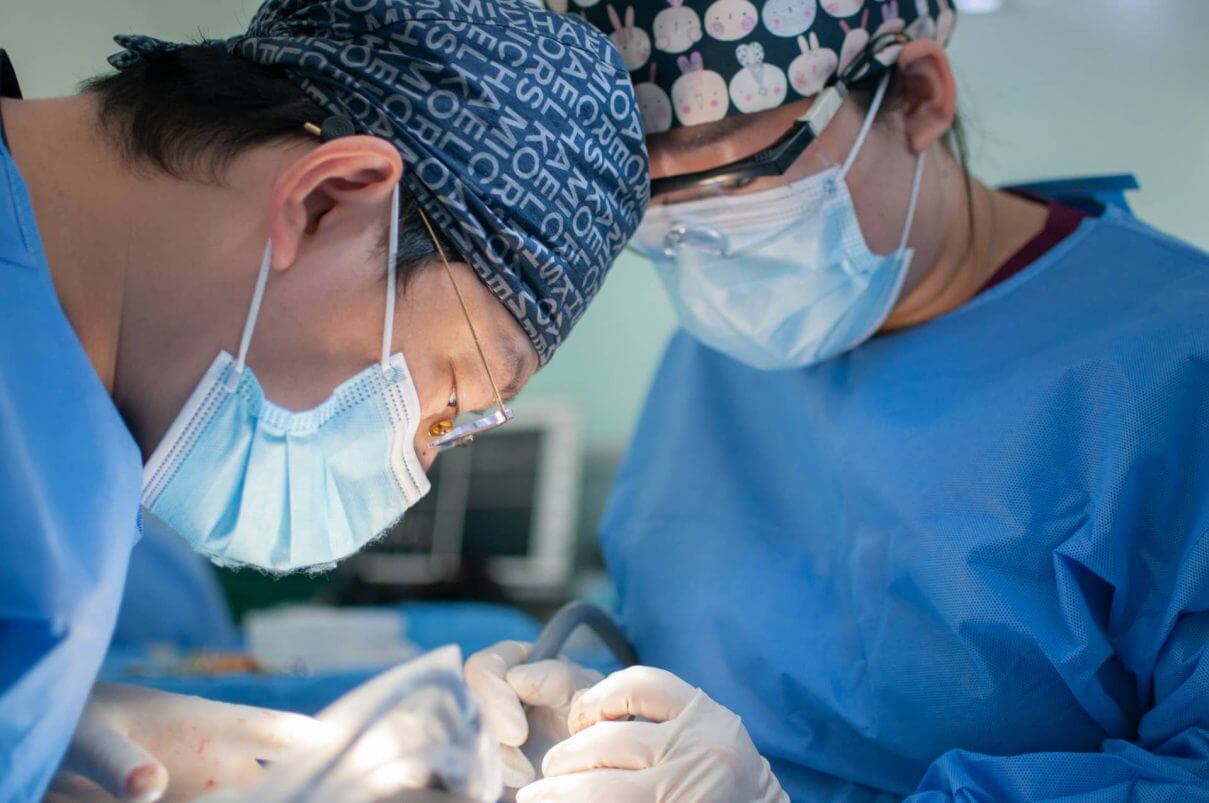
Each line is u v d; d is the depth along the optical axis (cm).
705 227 134
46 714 77
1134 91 211
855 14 131
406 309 96
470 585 271
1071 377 123
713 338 146
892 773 130
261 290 92
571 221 103
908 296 148
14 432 78
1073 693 118
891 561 128
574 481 279
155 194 92
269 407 95
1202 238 221
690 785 99
